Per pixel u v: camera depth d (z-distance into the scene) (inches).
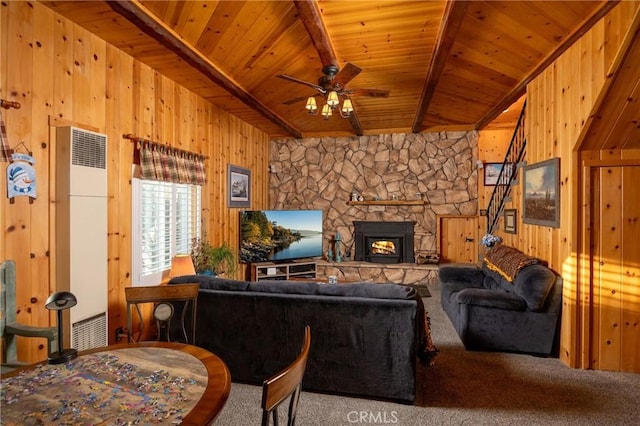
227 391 51.9
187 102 170.6
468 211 255.8
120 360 62.5
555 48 127.3
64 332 100.8
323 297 105.1
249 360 111.5
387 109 214.1
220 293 112.3
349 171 274.5
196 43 126.7
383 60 144.2
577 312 123.6
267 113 206.7
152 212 147.6
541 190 145.9
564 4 102.3
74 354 63.2
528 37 121.5
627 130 115.5
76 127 104.3
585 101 115.6
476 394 105.5
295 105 203.0
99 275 111.0
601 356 122.5
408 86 173.8
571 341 124.0
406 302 98.7
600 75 107.1
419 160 263.4
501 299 134.3
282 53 138.3
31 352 96.3
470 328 138.1
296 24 118.7
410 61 145.3
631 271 121.0
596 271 123.3
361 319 101.6
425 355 109.5
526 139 163.6
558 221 132.9
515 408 97.9
